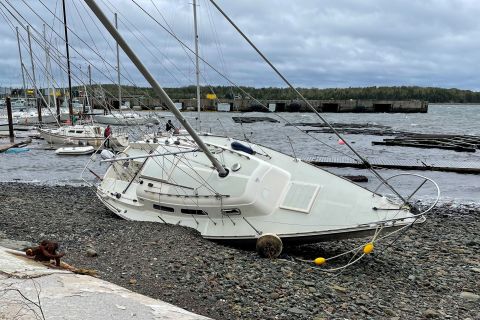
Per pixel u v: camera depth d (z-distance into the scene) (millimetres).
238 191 10617
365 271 10031
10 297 4180
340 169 28172
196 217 11336
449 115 116625
